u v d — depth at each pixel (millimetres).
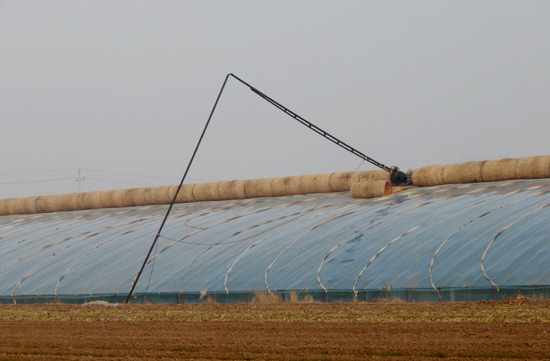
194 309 55094
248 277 66312
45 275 78625
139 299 69062
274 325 43062
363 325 41281
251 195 97000
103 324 47344
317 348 35156
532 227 60531
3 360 35812
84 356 36156
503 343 34250
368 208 78875
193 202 102000
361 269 62094
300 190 93062
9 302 76062
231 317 48000
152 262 74875
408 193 83062
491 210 67375
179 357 34969
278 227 77625
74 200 110875
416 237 65125
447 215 69250
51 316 54188
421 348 34000
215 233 80125
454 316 42938
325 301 60750
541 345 33469
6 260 86812
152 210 101125
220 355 34844
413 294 57344
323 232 72438
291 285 62906
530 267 54719
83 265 78625
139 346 37938
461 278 56406
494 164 80062
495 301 50969
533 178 77750
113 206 108750
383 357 32844
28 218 112750
